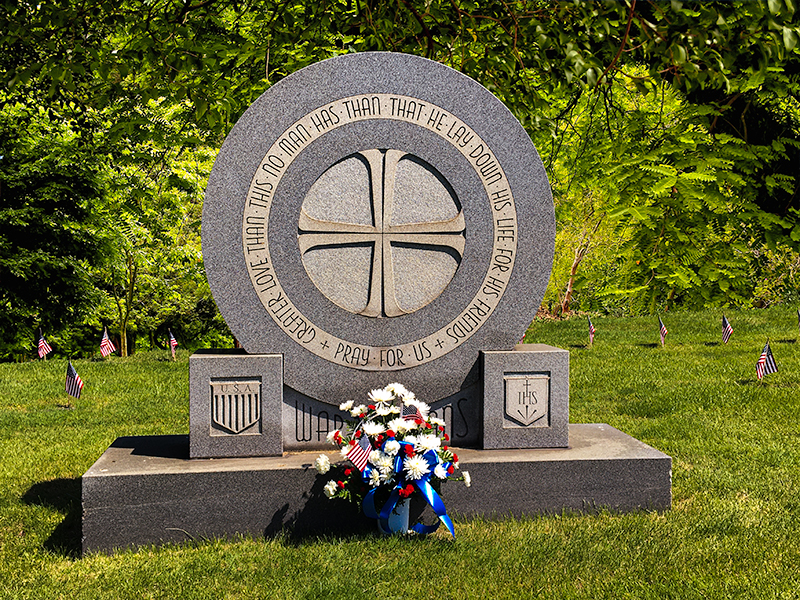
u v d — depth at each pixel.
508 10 8.41
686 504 6.48
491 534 5.75
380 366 6.54
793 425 9.80
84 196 18.19
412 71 6.49
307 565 5.19
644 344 17.67
